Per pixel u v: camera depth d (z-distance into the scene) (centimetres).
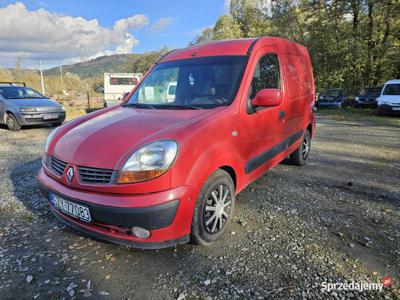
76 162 240
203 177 241
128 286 220
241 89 306
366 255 254
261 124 334
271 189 411
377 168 522
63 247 272
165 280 226
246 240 278
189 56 371
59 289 217
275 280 223
